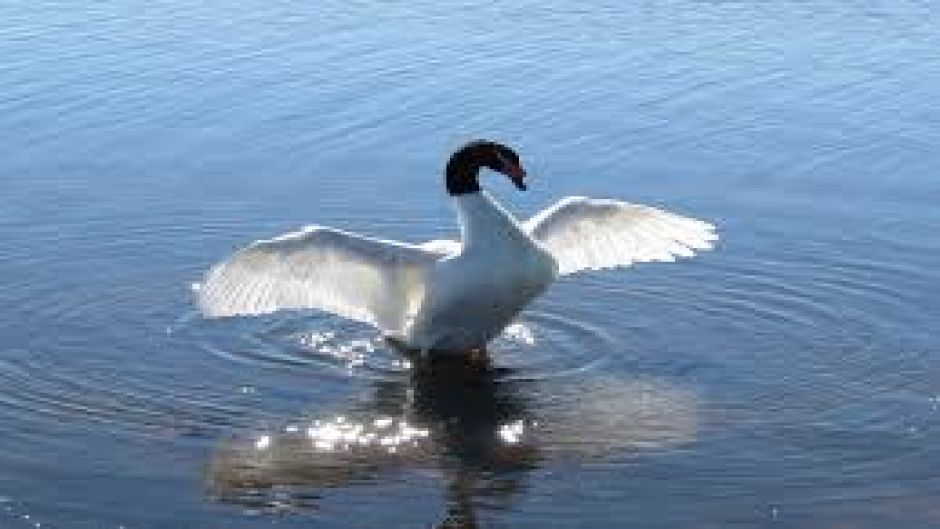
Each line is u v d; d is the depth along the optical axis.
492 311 12.43
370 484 10.63
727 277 14.30
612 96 19.62
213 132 18.47
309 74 20.38
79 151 17.91
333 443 11.25
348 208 16.33
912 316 13.45
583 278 14.31
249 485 10.58
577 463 10.88
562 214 13.09
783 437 11.22
